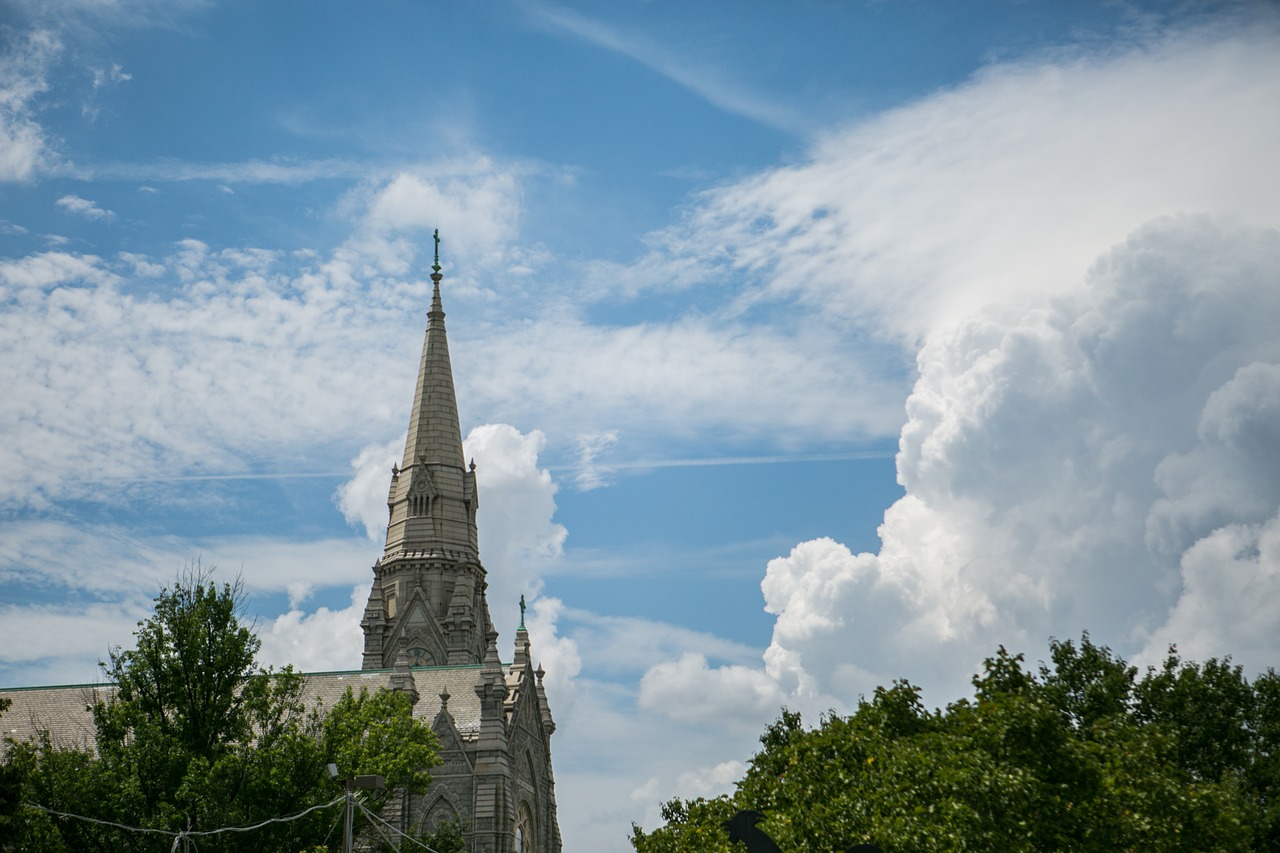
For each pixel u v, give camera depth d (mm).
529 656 117688
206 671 71625
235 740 77688
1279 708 64250
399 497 134750
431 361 140875
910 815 49406
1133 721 63156
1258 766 60750
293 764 69562
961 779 47000
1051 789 47500
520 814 110312
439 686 113688
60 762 68312
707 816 63812
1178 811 47656
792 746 63656
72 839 66000
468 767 104188
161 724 71000
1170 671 66625
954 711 58188
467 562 131375
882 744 56531
